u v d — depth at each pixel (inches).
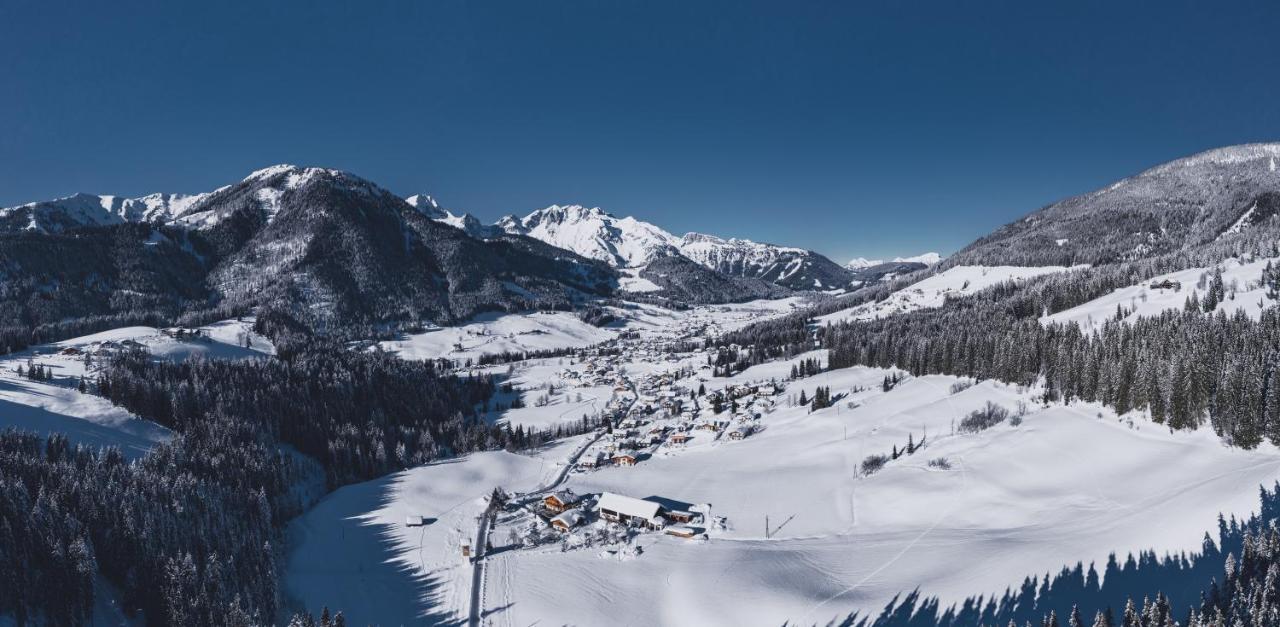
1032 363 6136.8
